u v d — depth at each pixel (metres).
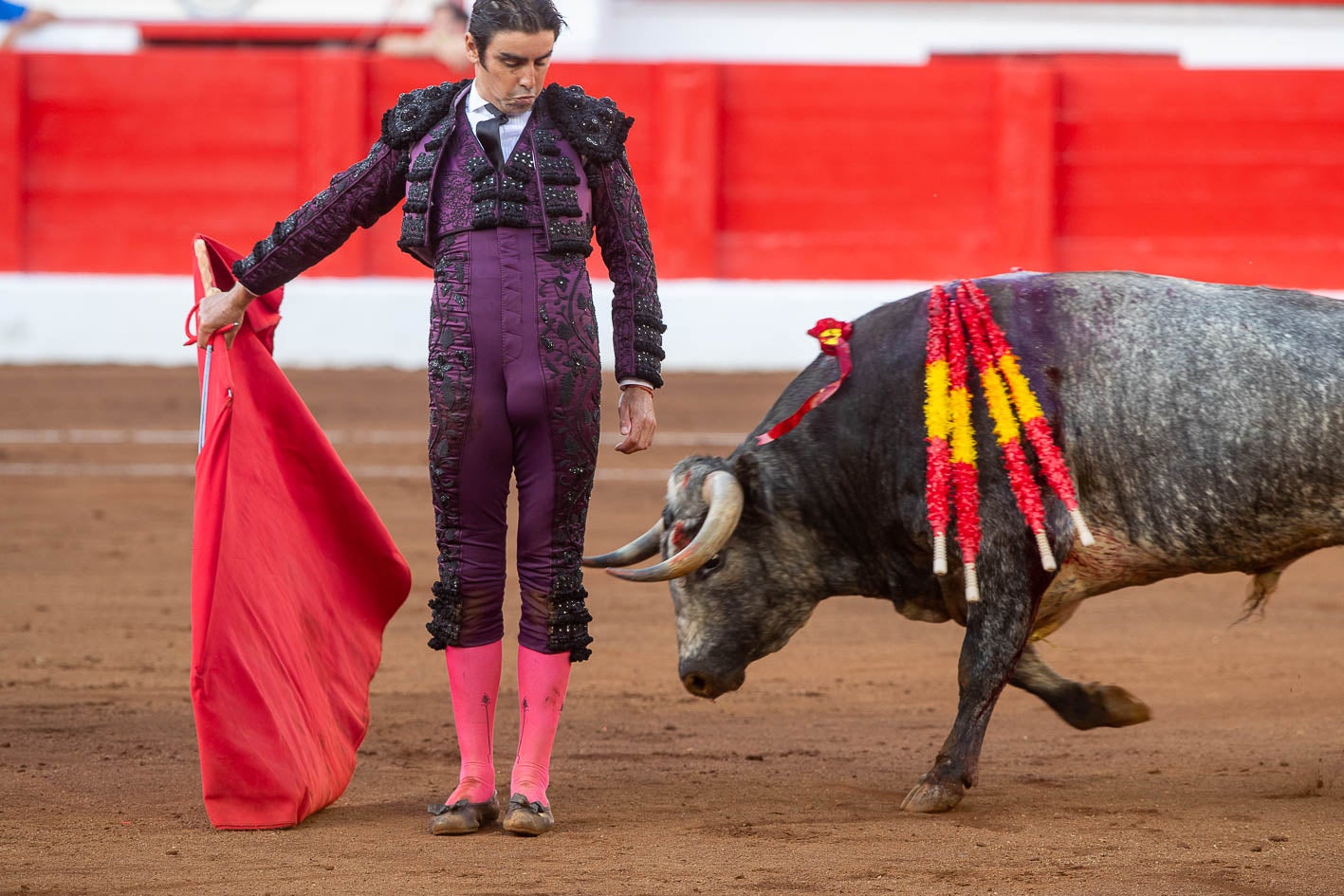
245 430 10.52
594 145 9.80
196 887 8.60
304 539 10.84
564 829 10.04
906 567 11.19
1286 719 13.94
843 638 18.08
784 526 11.23
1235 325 10.49
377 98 47.12
